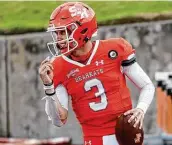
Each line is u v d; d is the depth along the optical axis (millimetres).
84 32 12062
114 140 12453
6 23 33000
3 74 31891
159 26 28688
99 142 12508
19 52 31531
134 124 12008
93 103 12359
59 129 30375
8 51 31750
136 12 30672
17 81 31641
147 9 31016
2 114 32062
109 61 12320
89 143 12641
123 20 29391
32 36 31188
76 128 29828
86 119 12508
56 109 12133
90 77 12281
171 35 28547
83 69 12273
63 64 12305
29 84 31359
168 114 25688
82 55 12234
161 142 24016
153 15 29047
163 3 31406
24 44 31359
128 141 12086
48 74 11805
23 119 31578
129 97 12617
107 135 12453
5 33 31891
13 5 35500
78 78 12305
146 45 28797
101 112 12359
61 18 11953
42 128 31062
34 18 33344
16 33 31750
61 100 12383
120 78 12430
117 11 31750
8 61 31781
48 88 11883
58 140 28297
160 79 26000
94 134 12531
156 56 28688
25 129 31547
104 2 33250
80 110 12523
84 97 12383
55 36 12078
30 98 31359
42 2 35156
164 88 25844
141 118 12133
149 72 28750
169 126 25625
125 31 29125
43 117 31016
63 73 12320
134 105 28656
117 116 12398
